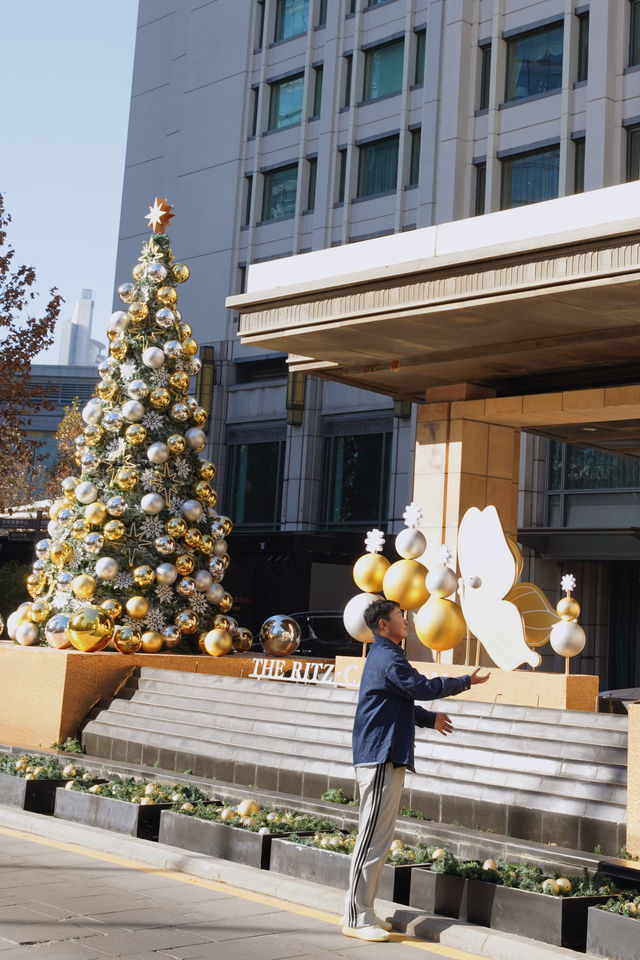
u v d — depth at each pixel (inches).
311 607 1179.3
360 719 262.7
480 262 434.3
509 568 477.1
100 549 593.0
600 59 1077.1
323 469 1325.0
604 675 1110.4
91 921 253.6
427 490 606.9
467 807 350.9
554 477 1114.1
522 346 508.7
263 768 423.5
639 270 385.4
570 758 352.5
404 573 492.4
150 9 1685.5
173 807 354.9
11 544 1413.6
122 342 623.2
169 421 625.3
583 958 234.8
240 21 1496.1
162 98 1631.4
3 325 1096.2
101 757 506.6
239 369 1441.9
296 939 249.0
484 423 605.0
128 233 1631.4
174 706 511.5
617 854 311.3
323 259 503.5
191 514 611.2
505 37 1176.2
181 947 235.6
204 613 615.8
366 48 1333.7
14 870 305.4
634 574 1112.8
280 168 1418.6
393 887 281.1
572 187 1101.1
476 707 403.5
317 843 305.4
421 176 1216.8
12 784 406.0
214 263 1466.5
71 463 1422.2
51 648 574.9
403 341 518.9
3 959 219.1
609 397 539.8
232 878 304.5
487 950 246.8
